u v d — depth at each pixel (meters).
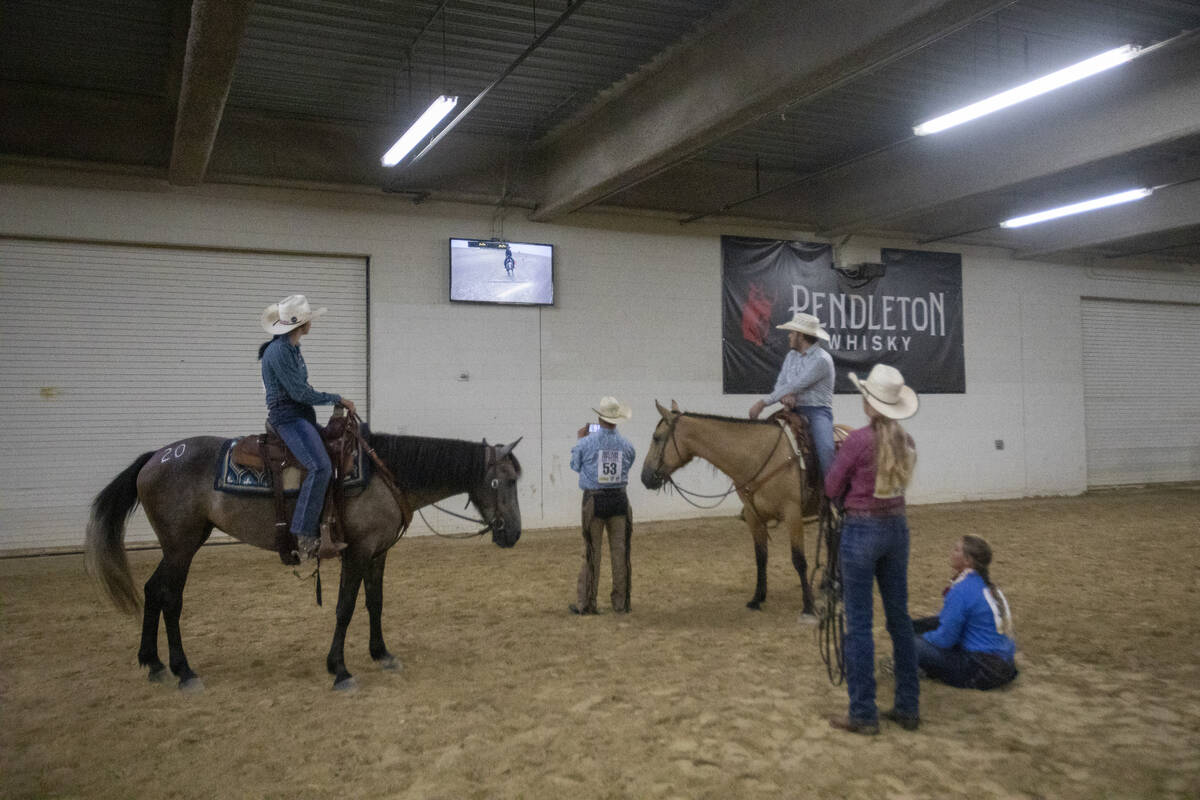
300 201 10.06
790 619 5.99
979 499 14.20
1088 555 8.50
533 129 10.45
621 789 3.13
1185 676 4.49
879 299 13.48
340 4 7.27
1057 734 3.66
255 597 6.91
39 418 9.09
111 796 3.15
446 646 5.32
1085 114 9.27
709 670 4.69
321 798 3.10
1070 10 7.49
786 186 10.83
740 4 7.37
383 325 10.42
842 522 3.84
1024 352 14.74
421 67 8.58
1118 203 11.20
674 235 12.08
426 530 10.43
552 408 11.27
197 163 8.52
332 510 4.39
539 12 7.47
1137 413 16.14
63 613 6.38
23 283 9.04
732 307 12.40
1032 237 14.38
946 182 10.91
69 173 9.03
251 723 3.91
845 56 6.44
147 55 8.08
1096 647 5.06
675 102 8.37
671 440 6.29
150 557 8.97
